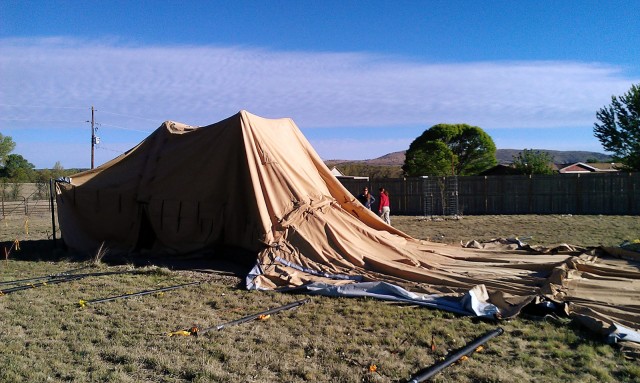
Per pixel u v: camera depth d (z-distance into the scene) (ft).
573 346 19.24
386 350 18.83
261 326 21.71
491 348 18.89
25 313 23.68
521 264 32.71
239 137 38.01
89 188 42.34
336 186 42.86
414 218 78.02
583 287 26.68
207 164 39.14
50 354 18.19
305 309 24.58
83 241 41.88
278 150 39.17
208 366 16.83
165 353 18.17
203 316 23.24
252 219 36.14
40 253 42.39
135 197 41.11
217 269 34.71
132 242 40.93
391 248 34.55
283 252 32.81
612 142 116.16
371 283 27.37
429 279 28.81
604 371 16.56
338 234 33.94
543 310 23.18
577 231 56.65
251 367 16.92
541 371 16.76
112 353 18.07
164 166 41.11
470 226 64.85
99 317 22.91
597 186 81.66
